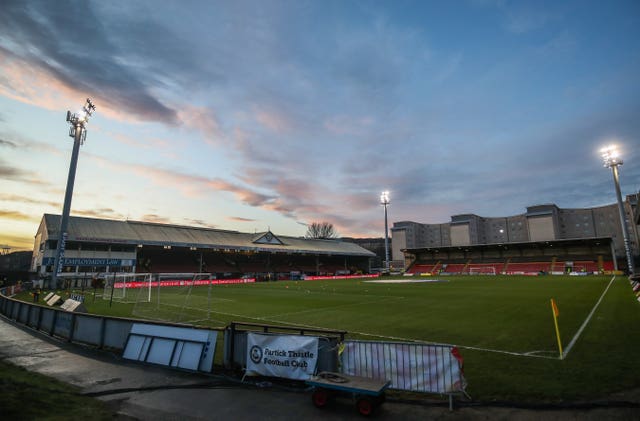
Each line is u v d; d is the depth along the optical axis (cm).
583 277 5281
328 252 8775
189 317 1764
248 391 712
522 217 12044
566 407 609
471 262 8525
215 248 6650
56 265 3909
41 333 1270
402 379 668
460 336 1236
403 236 13412
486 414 595
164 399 669
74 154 4069
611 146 5212
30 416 529
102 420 556
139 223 6475
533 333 1255
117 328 1022
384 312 1906
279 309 2089
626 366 824
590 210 10556
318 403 632
